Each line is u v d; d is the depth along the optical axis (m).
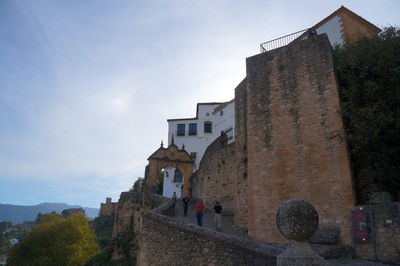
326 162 14.66
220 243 11.42
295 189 15.27
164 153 32.88
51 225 42.06
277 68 17.69
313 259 5.95
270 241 15.19
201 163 30.39
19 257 39.75
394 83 14.31
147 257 13.29
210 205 26.53
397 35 15.89
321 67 16.06
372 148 14.33
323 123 15.24
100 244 51.22
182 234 12.70
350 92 15.24
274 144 16.58
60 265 38.53
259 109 17.67
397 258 11.50
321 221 14.08
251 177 16.83
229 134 40.44
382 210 12.30
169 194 42.88
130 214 31.44
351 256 12.32
